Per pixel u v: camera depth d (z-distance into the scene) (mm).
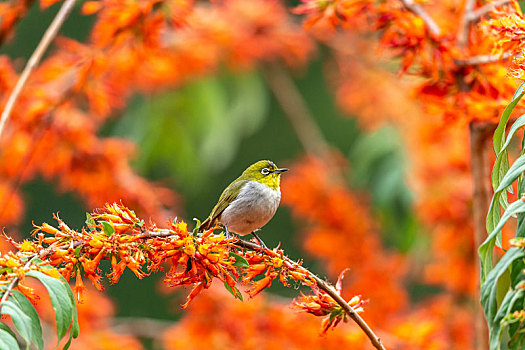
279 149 25344
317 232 13242
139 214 11430
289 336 10789
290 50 14258
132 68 10656
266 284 6000
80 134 11062
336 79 15883
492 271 4848
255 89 15336
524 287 4672
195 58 12992
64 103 10281
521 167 4902
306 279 6055
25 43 20375
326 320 6211
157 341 13312
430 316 11977
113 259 5562
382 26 8227
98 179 11266
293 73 19891
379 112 14508
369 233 13445
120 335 12031
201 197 24297
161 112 14625
